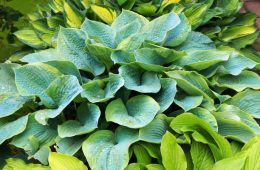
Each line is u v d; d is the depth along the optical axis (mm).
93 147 1656
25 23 3521
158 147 1701
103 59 1969
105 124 1825
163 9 2439
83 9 2586
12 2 3746
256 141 1599
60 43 2014
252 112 1879
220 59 1918
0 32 3703
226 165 1571
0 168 1905
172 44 2111
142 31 2088
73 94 1720
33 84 1852
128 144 1636
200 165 1662
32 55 2070
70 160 1637
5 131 1803
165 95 1812
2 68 2078
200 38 2211
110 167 1574
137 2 2469
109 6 2312
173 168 1612
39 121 1727
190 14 2336
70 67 1918
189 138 1668
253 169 1613
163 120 1746
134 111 1776
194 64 1947
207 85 1871
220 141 1610
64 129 1748
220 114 1798
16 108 1879
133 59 1919
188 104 1786
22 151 1974
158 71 1904
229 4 2627
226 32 2484
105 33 2082
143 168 1648
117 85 1765
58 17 2498
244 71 2035
